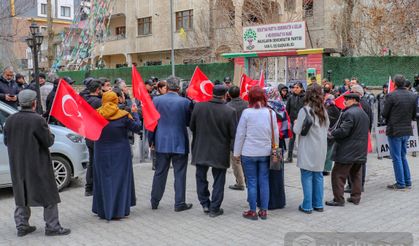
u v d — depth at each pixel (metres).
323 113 6.64
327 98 8.62
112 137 6.46
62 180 8.37
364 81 18.39
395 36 22.55
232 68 21.75
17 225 5.89
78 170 8.48
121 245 5.58
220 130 6.60
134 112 6.74
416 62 17.89
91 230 6.16
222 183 6.72
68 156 8.34
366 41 24.75
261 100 6.52
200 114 6.64
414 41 22.67
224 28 30.09
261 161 6.53
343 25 24.86
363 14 25.12
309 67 17.81
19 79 11.84
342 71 18.69
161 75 25.62
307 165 6.66
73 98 5.96
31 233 6.04
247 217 6.62
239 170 8.23
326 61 18.81
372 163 10.82
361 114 7.04
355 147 7.00
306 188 6.82
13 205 7.46
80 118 5.99
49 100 9.79
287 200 7.64
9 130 5.70
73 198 7.88
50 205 5.85
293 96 10.57
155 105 7.02
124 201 6.59
